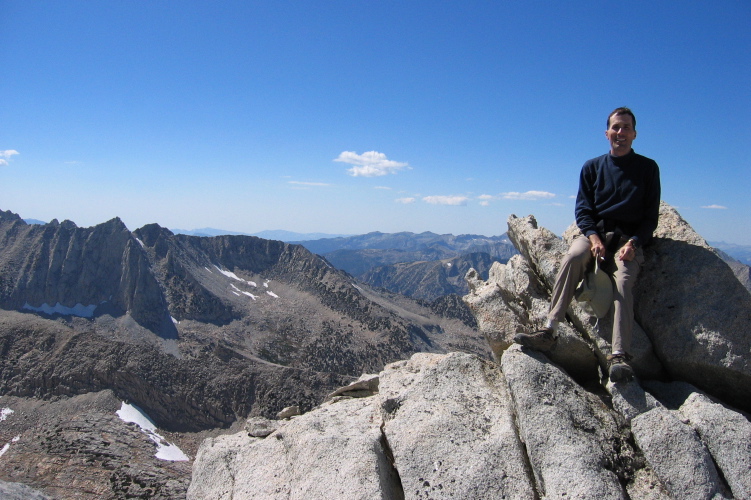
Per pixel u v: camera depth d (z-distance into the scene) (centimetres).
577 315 1103
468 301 1407
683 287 1059
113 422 16938
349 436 981
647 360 1052
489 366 1143
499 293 1355
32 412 17925
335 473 905
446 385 1070
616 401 942
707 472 757
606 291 1047
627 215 1070
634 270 1024
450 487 839
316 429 1069
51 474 12562
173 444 16875
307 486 911
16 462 13225
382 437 994
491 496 816
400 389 1116
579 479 782
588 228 1091
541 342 1040
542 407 907
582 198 1145
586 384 1113
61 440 14688
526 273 1293
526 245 1366
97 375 19738
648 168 1066
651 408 899
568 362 1108
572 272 1054
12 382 19412
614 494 762
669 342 1026
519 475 838
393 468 951
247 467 1081
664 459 790
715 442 797
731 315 982
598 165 1127
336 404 1286
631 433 880
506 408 986
